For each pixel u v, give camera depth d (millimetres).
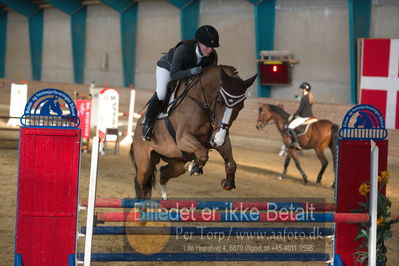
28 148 5387
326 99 18297
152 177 7332
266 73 19281
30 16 29234
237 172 13180
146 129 6344
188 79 5965
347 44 17453
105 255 5715
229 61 21000
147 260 5762
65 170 5445
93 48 26594
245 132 18828
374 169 5477
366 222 5594
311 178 12883
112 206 5590
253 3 19156
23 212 5414
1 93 28359
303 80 18859
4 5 30516
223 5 20906
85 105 14867
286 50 19031
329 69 18094
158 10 23406
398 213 9523
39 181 5418
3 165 12453
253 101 18672
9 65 31750
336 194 6016
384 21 16438
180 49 5844
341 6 17469
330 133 11734
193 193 10453
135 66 24734
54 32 28672
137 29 24422
